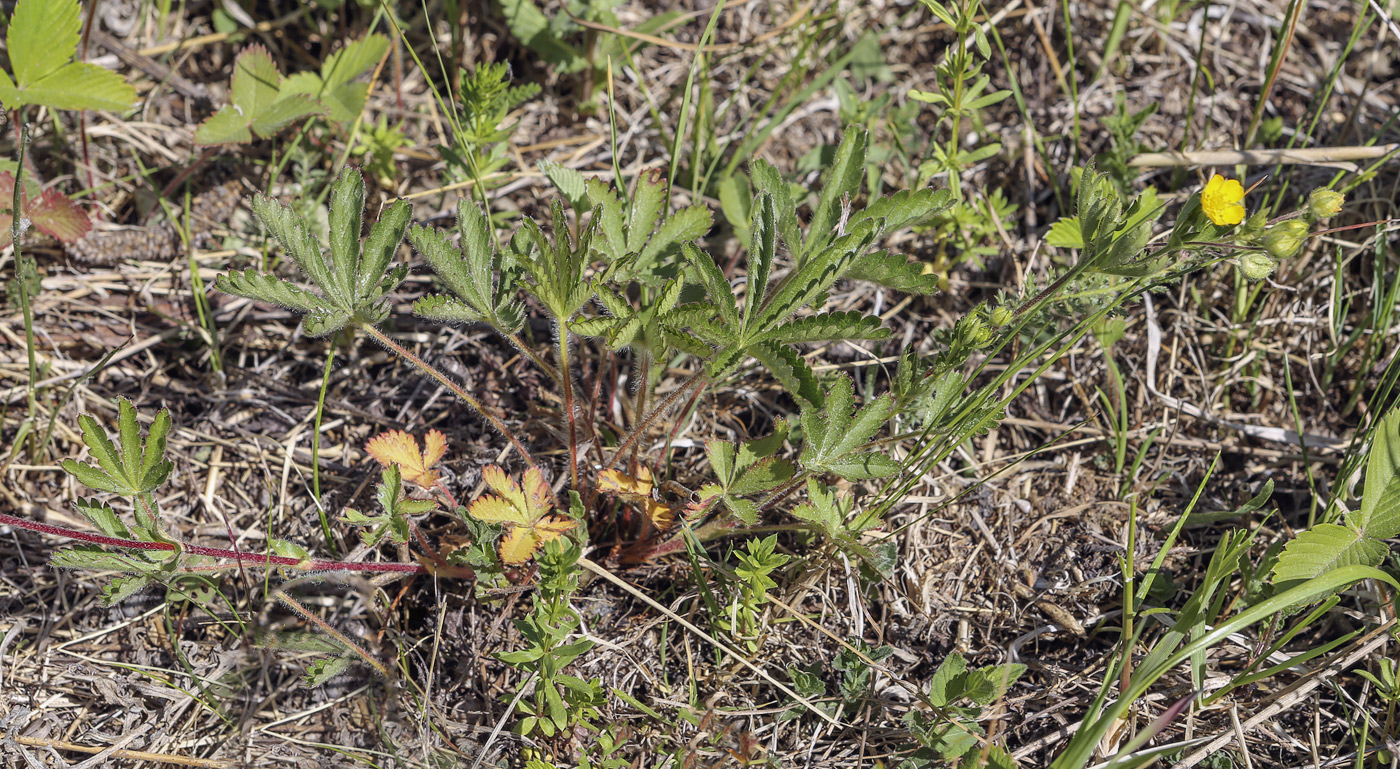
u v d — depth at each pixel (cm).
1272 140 353
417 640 269
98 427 222
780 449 302
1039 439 314
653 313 229
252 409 308
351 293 240
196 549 232
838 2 392
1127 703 211
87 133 340
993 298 338
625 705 259
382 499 240
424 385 313
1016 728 261
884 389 321
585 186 279
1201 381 322
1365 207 337
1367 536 245
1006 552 292
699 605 274
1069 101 377
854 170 249
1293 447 309
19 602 271
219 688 257
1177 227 229
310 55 384
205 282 325
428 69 381
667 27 380
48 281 317
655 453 301
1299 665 264
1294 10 324
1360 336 322
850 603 276
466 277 240
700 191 329
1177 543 293
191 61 372
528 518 238
